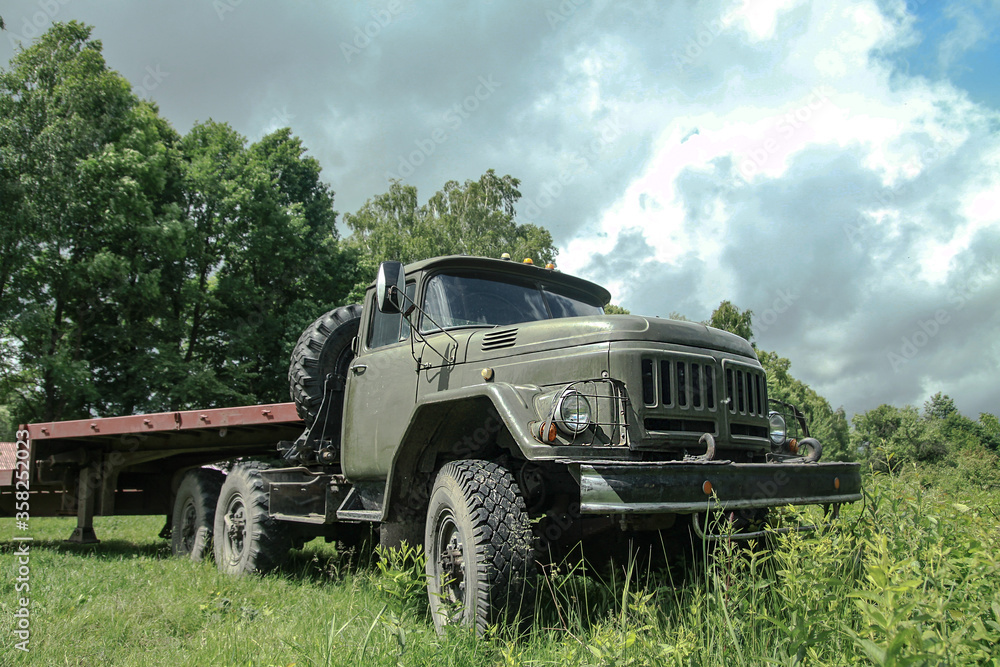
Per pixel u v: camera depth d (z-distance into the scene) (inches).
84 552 309.6
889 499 146.7
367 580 197.8
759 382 168.7
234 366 811.4
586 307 212.5
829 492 152.7
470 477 146.9
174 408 756.6
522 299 200.4
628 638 101.5
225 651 135.0
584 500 122.4
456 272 196.5
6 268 693.9
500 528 139.6
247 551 232.1
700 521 156.4
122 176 710.5
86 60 727.1
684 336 157.2
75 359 745.0
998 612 91.1
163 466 351.3
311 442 229.0
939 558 116.6
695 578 137.2
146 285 716.0
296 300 863.1
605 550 163.3
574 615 137.8
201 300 810.8
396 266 182.5
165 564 254.8
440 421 166.2
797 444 176.6
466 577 139.6
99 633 153.5
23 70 721.0
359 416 207.3
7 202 671.8
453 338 180.5
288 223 840.3
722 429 155.2
